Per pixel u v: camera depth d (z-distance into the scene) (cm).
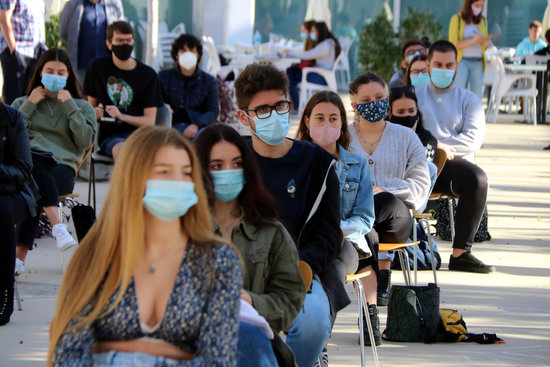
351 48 5003
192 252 595
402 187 1291
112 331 580
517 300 1376
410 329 1163
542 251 1728
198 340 588
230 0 3781
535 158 2952
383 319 1266
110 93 1891
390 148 1313
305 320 812
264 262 756
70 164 1519
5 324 1194
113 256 582
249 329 660
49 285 1404
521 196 2294
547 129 3825
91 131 1524
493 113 4122
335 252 890
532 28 4459
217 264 593
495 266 1598
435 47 1667
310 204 895
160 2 4097
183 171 592
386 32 4219
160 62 3844
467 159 1684
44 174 1410
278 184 898
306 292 824
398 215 1216
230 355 585
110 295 579
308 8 4631
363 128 1323
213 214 775
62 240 1388
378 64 4206
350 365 1048
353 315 1290
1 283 1179
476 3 3161
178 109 2173
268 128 884
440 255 1675
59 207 1551
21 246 1428
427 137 1482
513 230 1911
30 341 1126
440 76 1658
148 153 582
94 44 2503
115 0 2533
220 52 3784
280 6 4831
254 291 755
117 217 581
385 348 1132
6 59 2259
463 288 1443
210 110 2189
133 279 585
